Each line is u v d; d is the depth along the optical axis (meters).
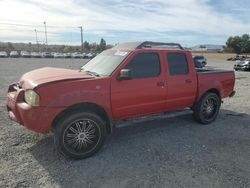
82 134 4.21
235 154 4.50
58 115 4.08
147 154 4.43
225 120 6.52
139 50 4.88
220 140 5.14
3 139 4.87
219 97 6.39
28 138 4.95
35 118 3.93
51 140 4.88
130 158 4.27
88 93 4.20
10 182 3.46
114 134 5.35
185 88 5.57
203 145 4.86
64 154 4.12
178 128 5.81
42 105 3.90
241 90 11.43
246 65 26.08
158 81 5.07
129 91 4.68
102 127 4.38
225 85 6.54
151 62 5.03
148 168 3.94
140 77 4.86
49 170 3.82
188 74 5.62
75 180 3.57
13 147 4.55
